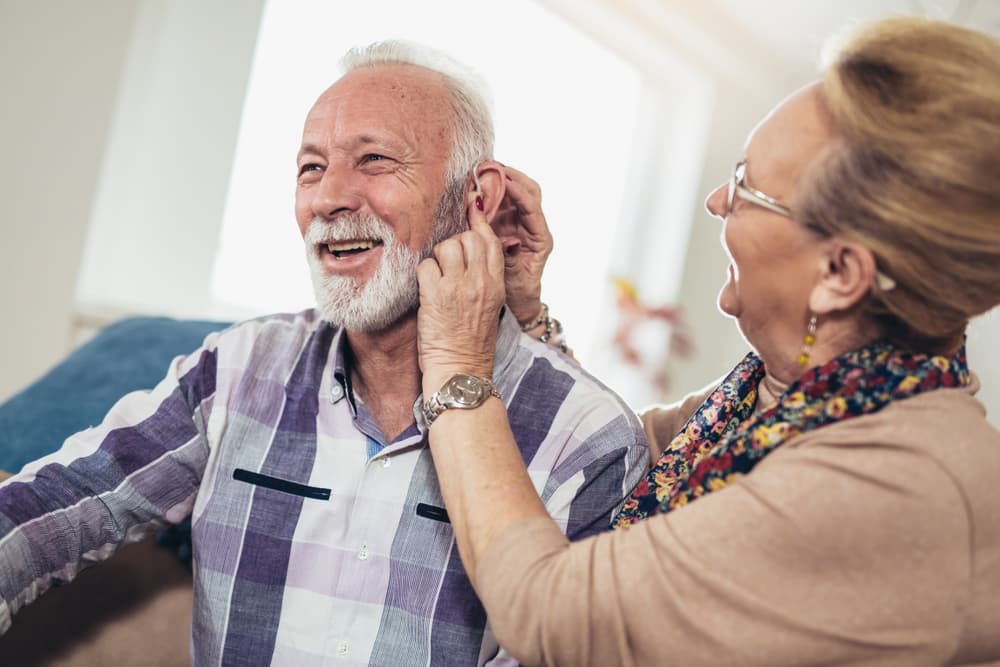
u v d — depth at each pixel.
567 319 3.91
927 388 0.87
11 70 2.14
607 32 3.70
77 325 2.42
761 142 0.94
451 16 3.23
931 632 0.79
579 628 0.83
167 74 2.56
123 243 2.57
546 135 3.66
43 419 1.51
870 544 0.78
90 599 1.24
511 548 0.87
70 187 2.28
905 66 0.84
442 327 1.05
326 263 1.20
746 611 0.79
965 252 0.82
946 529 0.78
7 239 2.19
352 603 1.15
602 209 3.96
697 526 0.82
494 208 1.25
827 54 0.93
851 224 0.86
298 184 1.22
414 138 1.17
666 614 0.81
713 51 3.94
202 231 2.70
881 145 0.83
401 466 1.18
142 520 1.21
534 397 1.24
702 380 4.23
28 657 1.15
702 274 4.13
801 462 0.82
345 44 2.98
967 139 0.80
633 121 4.00
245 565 1.17
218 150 2.68
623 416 1.22
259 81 2.81
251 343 1.29
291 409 1.24
